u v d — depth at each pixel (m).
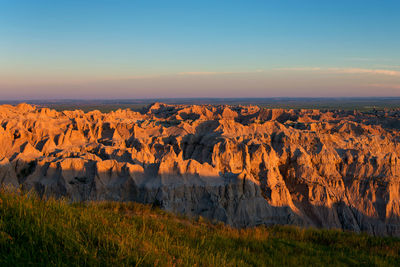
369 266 13.30
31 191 11.27
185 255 9.73
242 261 10.95
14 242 7.73
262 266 11.35
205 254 10.45
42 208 9.83
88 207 13.77
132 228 11.30
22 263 7.02
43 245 7.74
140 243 9.62
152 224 13.63
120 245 8.58
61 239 8.23
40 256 7.40
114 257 8.15
